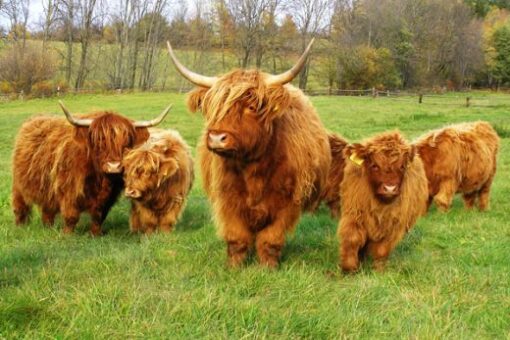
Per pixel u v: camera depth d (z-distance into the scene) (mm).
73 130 7180
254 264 5668
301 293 4664
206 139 5098
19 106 38438
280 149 5422
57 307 4148
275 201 5559
